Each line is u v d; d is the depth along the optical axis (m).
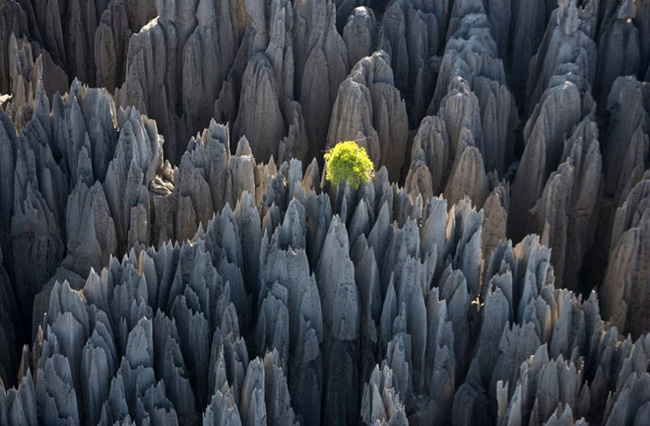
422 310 57.28
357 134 76.75
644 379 52.56
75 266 66.56
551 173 73.38
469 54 81.38
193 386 57.59
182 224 67.31
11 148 67.31
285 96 83.25
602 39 85.69
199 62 84.94
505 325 56.69
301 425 59.69
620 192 76.94
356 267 60.06
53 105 69.25
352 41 85.94
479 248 59.91
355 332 59.53
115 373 54.59
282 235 60.44
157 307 58.72
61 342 53.66
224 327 55.91
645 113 77.44
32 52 90.62
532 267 57.88
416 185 72.44
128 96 83.75
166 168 71.12
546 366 53.00
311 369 59.41
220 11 85.94
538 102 82.25
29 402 51.78
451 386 58.16
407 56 87.12
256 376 52.62
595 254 79.00
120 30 92.81
